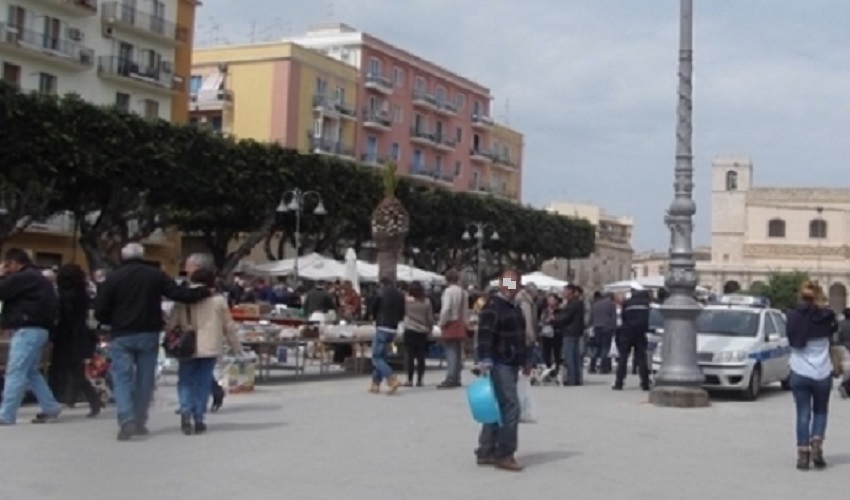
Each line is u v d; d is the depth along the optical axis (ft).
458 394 58.80
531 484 31.12
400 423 44.29
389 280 60.64
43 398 41.11
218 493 28.04
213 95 242.58
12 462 31.73
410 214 193.77
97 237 147.23
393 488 29.63
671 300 57.36
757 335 68.08
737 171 395.34
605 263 416.26
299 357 73.46
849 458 39.04
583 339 78.59
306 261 126.72
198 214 161.79
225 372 56.44
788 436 44.88
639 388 68.39
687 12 57.77
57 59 175.63
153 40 198.59
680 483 32.19
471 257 224.53
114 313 37.32
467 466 33.81
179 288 38.37
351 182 177.06
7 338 46.32
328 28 276.21
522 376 35.14
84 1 181.88
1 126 124.47
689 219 57.62
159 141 142.31
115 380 37.32
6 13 169.17
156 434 39.01
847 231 370.53
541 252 241.35
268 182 160.86
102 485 28.71
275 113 240.12
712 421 49.83
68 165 130.52
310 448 36.52
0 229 136.56
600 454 37.63
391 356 76.23
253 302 99.40
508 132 341.21
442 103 297.53
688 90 57.77
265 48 241.96
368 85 267.18
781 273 333.42
